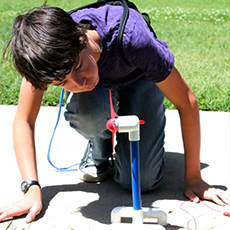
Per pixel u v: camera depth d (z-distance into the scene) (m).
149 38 1.53
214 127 2.68
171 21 7.22
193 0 10.85
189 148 1.79
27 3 9.59
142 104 1.80
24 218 1.63
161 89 1.70
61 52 1.20
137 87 1.79
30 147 1.71
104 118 1.79
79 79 1.31
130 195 1.87
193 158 1.80
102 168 2.04
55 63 1.19
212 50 4.81
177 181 2.01
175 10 8.73
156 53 1.55
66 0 10.30
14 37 1.26
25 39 1.22
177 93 1.68
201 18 7.53
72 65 1.23
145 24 1.62
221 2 10.38
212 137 2.53
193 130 1.75
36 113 1.75
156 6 9.55
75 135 2.61
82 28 1.32
